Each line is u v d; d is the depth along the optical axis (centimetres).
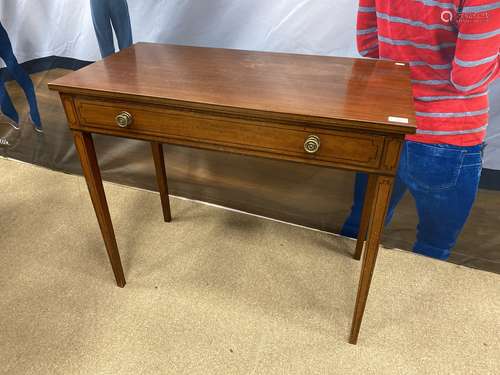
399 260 150
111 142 177
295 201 160
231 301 132
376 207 92
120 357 114
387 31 119
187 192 177
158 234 159
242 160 159
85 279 139
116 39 152
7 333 120
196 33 141
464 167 130
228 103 87
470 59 113
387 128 79
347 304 131
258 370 112
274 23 130
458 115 123
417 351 117
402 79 100
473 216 138
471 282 141
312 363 114
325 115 81
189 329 122
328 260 149
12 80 175
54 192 182
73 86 96
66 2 151
